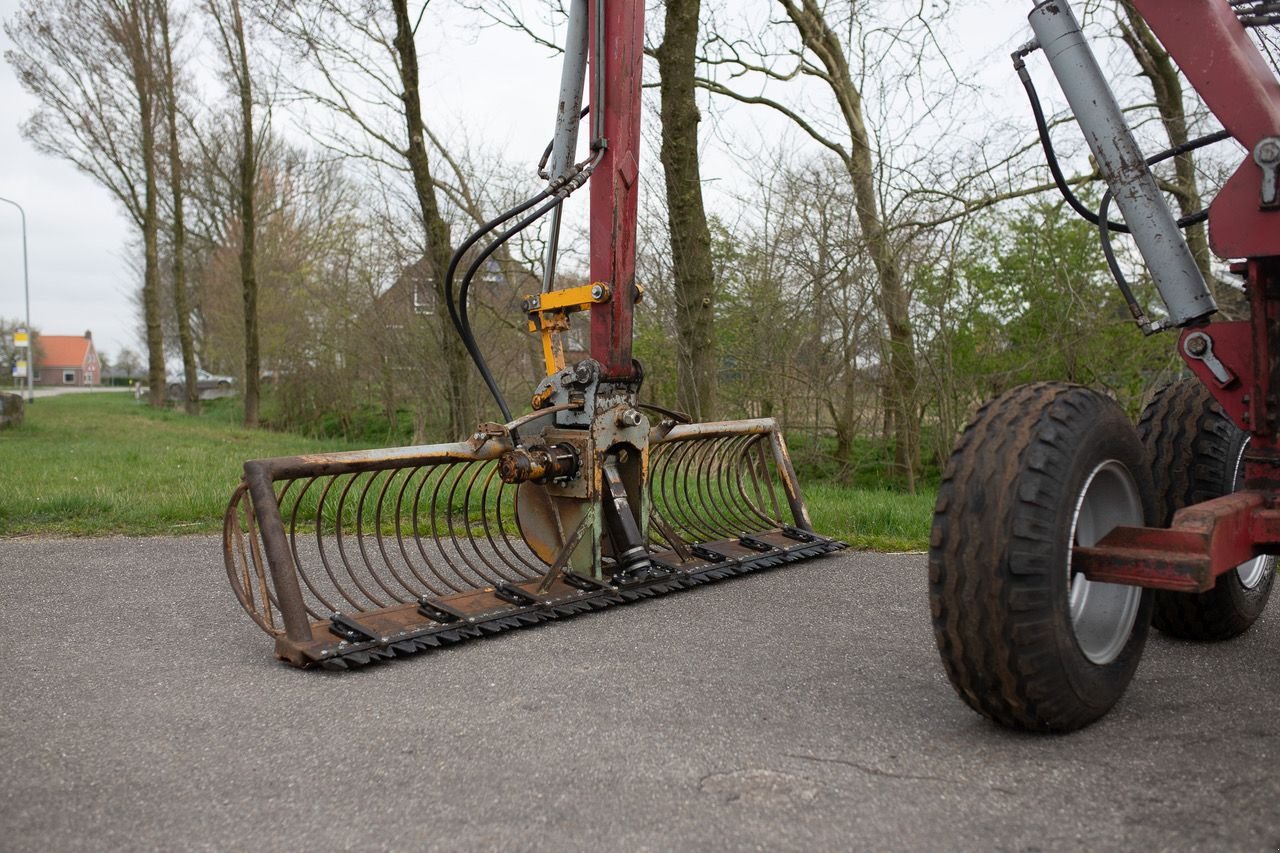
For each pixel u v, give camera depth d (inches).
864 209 437.1
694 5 351.6
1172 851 81.2
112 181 1238.9
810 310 470.9
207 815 90.4
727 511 231.9
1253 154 102.6
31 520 266.7
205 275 1492.4
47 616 168.7
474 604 161.0
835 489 392.8
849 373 482.6
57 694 126.3
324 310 961.5
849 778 97.6
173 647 149.7
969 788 94.7
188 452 524.4
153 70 1098.7
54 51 1075.9
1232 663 137.9
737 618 167.0
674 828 86.9
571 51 189.5
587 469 176.1
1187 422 147.7
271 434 838.5
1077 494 103.6
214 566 211.5
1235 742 105.9
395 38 472.1
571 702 122.7
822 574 204.2
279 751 106.3
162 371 1328.7
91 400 1729.8
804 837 84.9
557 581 175.6
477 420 631.8
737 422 220.4
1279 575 202.5
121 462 443.2
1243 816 87.4
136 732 112.3
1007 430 104.7
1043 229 459.5
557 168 191.6
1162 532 103.8
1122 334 459.5
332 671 137.0
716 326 507.2
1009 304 473.4
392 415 888.3
